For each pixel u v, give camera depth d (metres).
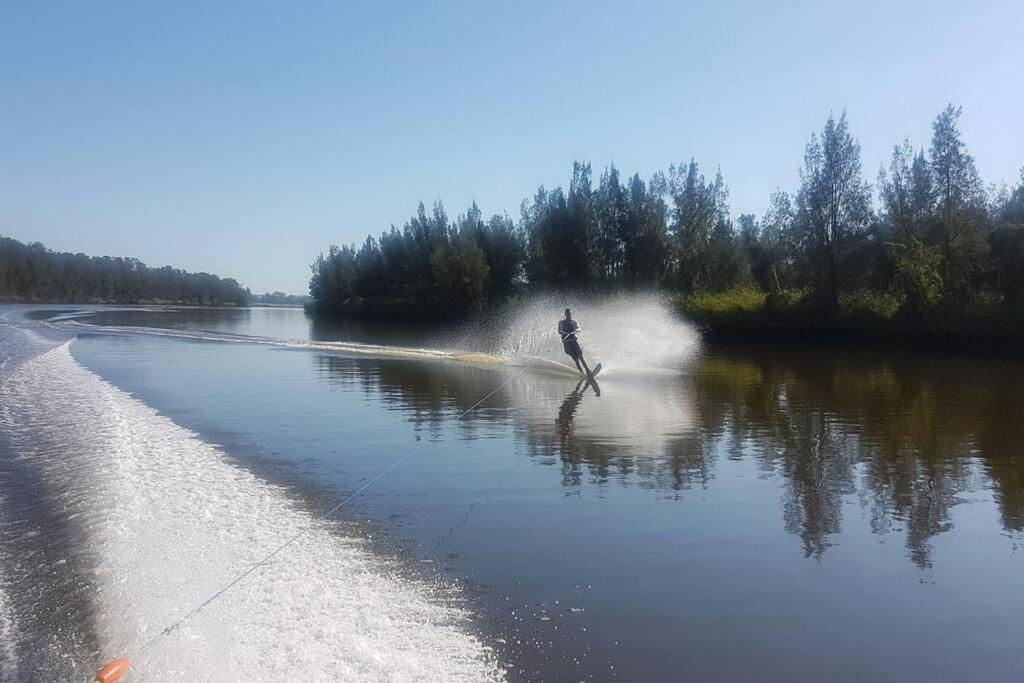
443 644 4.58
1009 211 36.94
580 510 7.60
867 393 17.05
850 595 5.54
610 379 19.92
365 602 5.14
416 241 72.81
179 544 6.14
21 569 5.80
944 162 35.28
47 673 4.29
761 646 4.72
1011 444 10.97
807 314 39.09
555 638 4.74
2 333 36.00
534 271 57.56
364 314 85.12
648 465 9.59
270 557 5.93
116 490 7.70
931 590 5.65
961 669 4.47
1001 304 31.48
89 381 17.38
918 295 33.72
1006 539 6.80
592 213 52.91
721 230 49.38
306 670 4.13
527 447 10.70
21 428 11.66
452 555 6.24
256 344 32.31
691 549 6.48
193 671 4.14
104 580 5.48
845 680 4.34
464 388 17.67
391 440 11.17
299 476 8.86
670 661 4.50
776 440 11.23
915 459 9.98
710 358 28.16
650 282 49.84
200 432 11.58
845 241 38.56
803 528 7.07
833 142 38.75
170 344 32.12
